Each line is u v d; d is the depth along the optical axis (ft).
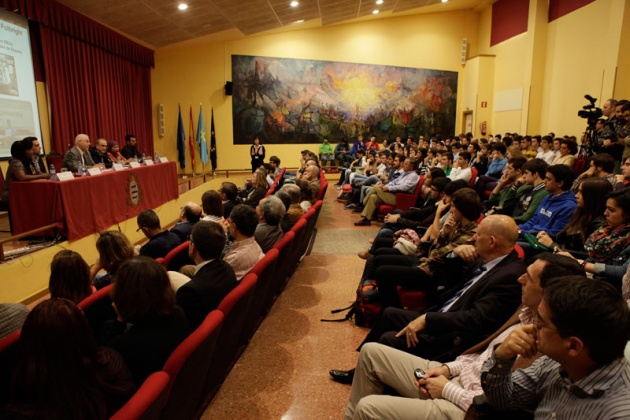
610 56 26.96
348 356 8.58
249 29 33.83
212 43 36.47
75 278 6.59
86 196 14.49
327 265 14.44
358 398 5.93
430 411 4.84
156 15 26.78
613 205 7.52
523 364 4.26
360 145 40.91
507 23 38.65
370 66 41.24
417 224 13.16
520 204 12.94
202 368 5.07
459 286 7.25
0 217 17.31
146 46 33.17
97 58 26.76
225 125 37.91
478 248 6.30
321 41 39.68
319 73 39.91
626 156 15.24
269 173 24.79
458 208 8.34
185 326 5.20
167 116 36.24
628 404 2.93
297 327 9.81
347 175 33.47
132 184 17.98
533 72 34.86
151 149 35.14
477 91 41.19
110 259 7.97
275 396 7.27
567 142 19.77
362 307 9.72
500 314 5.64
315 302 11.25
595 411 3.06
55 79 22.86
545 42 34.60
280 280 10.48
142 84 33.47
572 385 3.20
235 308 5.94
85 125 25.50
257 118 38.63
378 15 39.32
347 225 20.89
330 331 9.63
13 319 5.73
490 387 3.96
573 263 4.50
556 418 3.32
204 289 6.37
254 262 8.41
